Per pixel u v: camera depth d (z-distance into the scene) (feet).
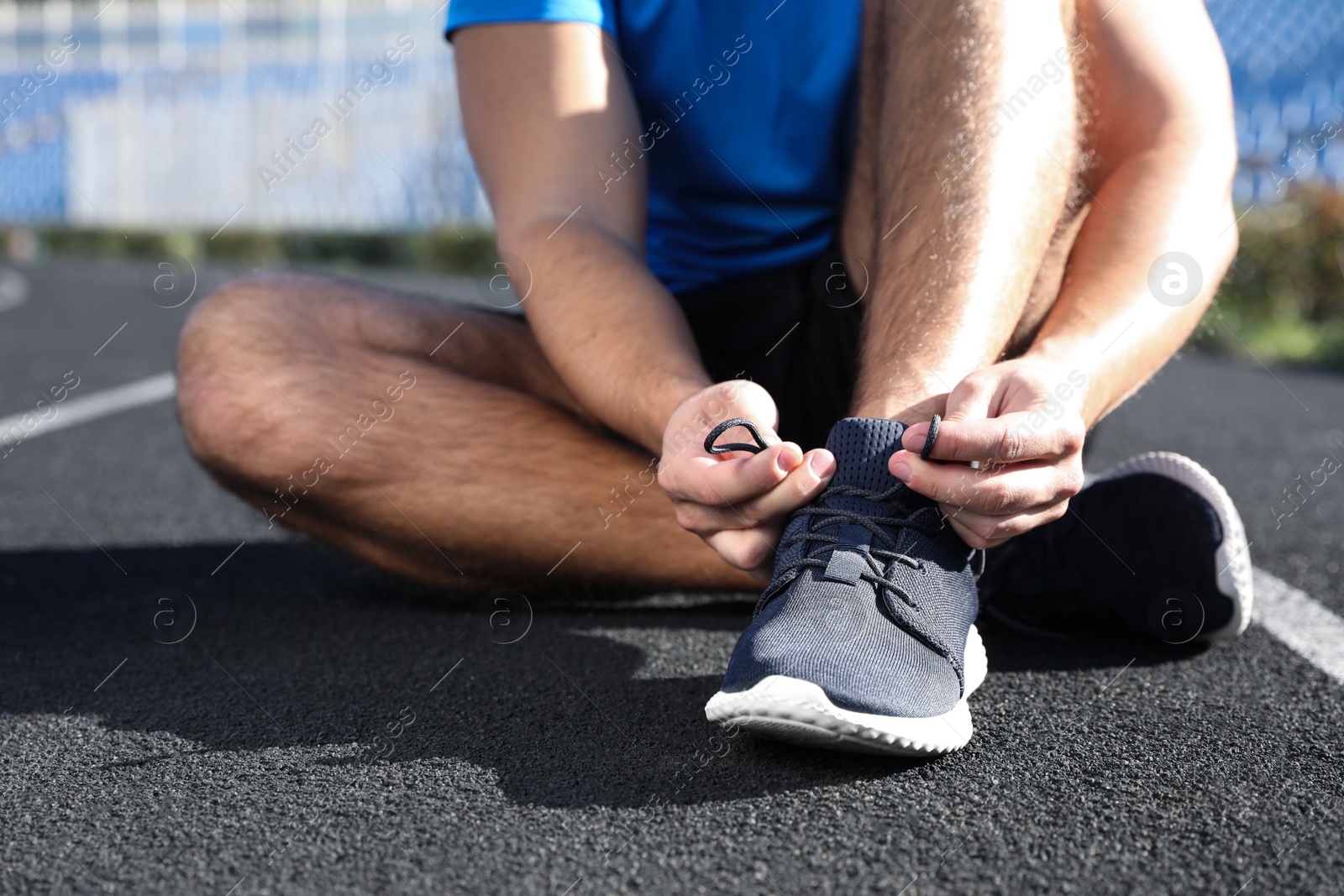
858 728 3.16
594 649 4.54
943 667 3.42
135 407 12.14
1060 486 3.39
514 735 3.65
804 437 5.19
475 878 2.73
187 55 45.93
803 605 3.38
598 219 4.57
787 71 5.11
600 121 4.72
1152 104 4.38
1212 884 2.68
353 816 3.08
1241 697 3.97
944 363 3.56
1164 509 4.39
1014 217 3.75
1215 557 4.34
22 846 2.94
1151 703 3.92
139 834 3.00
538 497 4.68
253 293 4.80
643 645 4.60
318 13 43.91
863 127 4.98
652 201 5.59
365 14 43.37
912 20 4.06
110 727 3.79
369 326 4.86
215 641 4.75
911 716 3.23
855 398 3.78
